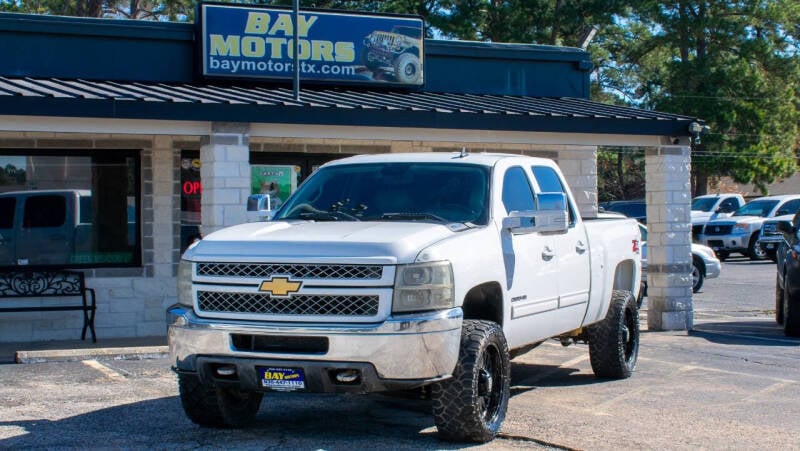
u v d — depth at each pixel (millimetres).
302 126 12484
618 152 57875
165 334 14211
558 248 8664
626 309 10391
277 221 7953
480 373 7090
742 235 31266
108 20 14023
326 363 6586
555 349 12445
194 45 14484
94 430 7676
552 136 13961
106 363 10953
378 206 8031
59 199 13789
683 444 7309
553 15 42406
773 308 18359
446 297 6750
